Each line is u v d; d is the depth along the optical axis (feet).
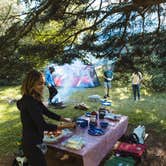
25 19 16.02
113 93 37.76
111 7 16.11
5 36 16.12
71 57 17.97
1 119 27.53
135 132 19.45
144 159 17.57
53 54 17.53
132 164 15.42
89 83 43.04
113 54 17.57
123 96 35.81
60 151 13.97
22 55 16.94
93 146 14.30
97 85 43.91
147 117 26.55
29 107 10.85
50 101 31.73
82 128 16.99
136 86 33.06
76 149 13.79
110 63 18.79
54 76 44.37
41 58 17.48
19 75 16.84
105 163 15.83
